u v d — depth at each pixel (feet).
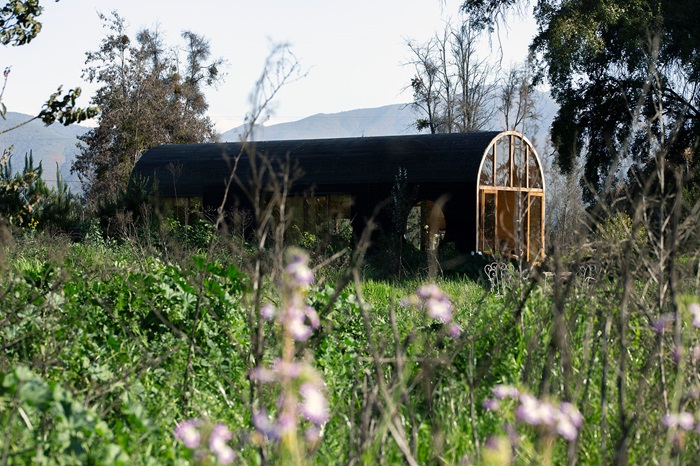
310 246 76.59
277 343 20.01
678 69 98.84
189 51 201.98
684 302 18.81
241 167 93.61
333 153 90.07
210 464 13.10
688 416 14.61
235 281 29.99
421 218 84.53
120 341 24.94
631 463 15.47
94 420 14.40
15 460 13.20
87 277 30.71
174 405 19.51
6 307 24.73
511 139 82.38
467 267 71.87
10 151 41.22
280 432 12.62
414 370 20.39
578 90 104.42
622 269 18.33
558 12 102.42
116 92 177.58
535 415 13.05
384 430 14.08
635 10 97.45
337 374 24.13
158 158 100.27
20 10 36.94
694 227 19.34
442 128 187.11
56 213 81.15
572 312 20.35
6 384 13.75
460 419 17.76
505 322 25.11
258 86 15.02
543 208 88.94
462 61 180.45
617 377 18.67
